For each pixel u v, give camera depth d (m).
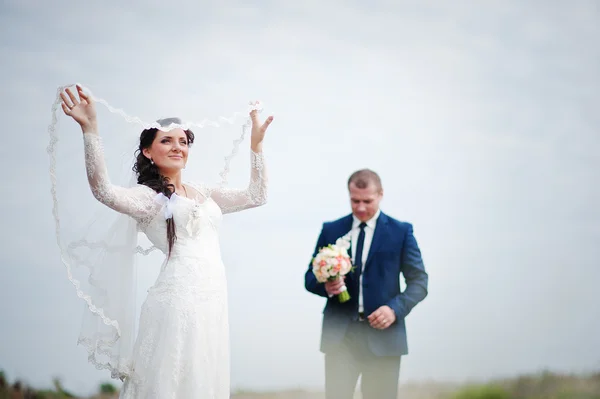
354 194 3.91
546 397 6.09
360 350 3.78
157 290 2.92
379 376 3.75
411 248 3.89
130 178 3.13
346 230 4.00
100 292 2.96
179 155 3.11
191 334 2.84
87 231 2.99
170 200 2.98
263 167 3.26
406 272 3.90
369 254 3.88
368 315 3.81
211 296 2.92
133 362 2.90
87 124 2.77
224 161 3.47
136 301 3.12
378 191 3.93
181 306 2.85
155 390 2.79
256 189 3.25
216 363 2.90
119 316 2.98
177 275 2.89
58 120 2.88
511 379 6.35
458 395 6.23
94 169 2.77
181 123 3.17
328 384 3.77
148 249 3.14
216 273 2.97
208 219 3.03
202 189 3.26
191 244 2.97
